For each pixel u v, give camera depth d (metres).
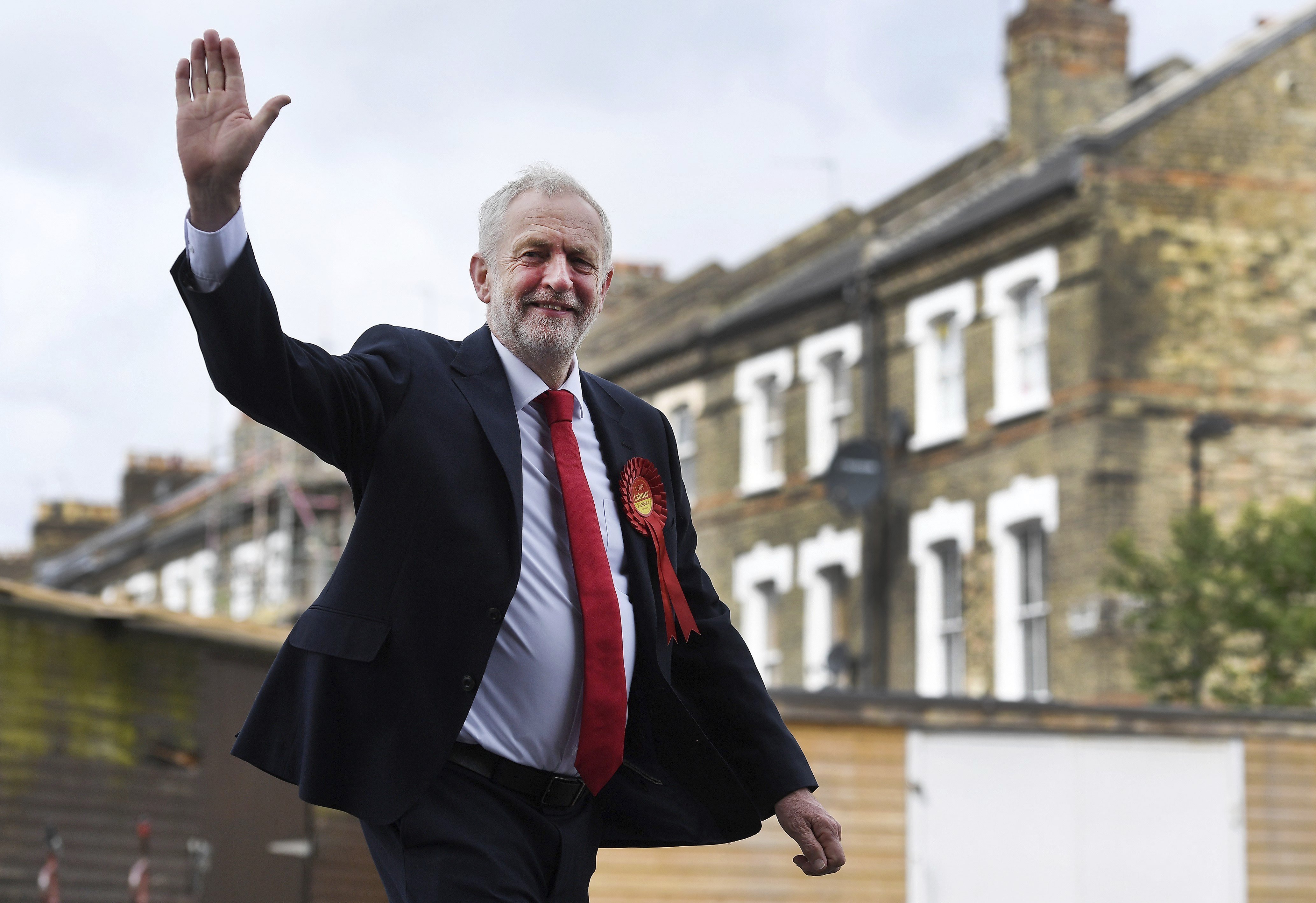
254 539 36.03
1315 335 20.61
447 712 3.12
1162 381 20.12
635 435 3.56
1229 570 17.75
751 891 13.45
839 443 24.23
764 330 26.00
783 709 13.80
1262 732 14.34
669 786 3.49
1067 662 19.80
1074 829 14.03
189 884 10.65
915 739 14.01
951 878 13.86
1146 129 20.66
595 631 3.27
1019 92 23.92
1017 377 21.31
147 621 10.68
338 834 11.12
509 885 3.09
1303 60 21.22
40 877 10.15
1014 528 21.09
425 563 3.16
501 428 3.27
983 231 21.86
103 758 10.52
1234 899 14.05
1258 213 20.73
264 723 3.21
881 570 23.02
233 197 2.87
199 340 2.90
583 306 3.34
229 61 2.96
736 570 26.09
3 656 10.28
